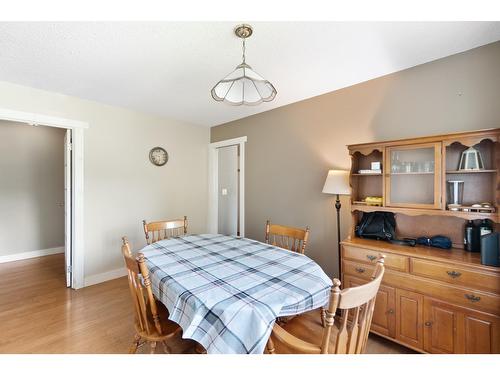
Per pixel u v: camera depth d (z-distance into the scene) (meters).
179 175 3.76
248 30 1.53
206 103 2.96
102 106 2.97
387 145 1.91
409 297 1.67
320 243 2.64
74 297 2.59
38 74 2.17
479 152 1.66
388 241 1.99
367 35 1.59
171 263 1.59
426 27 1.50
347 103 2.41
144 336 1.38
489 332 1.38
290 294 1.17
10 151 3.88
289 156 2.94
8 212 3.85
